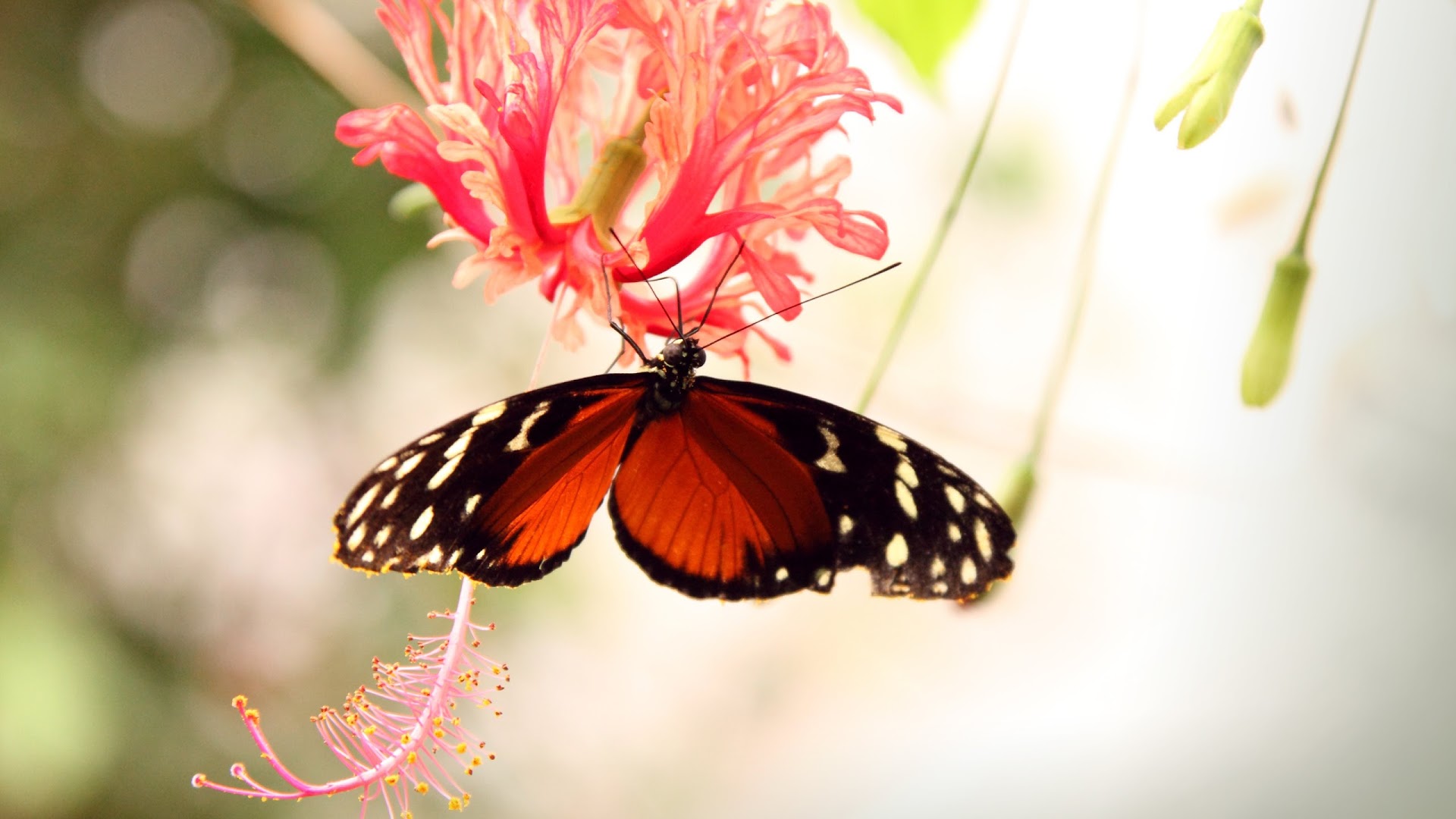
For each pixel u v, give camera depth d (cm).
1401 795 53
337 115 77
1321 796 53
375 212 76
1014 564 44
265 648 75
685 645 97
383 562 43
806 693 94
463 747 45
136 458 75
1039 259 68
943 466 45
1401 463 54
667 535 46
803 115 45
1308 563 56
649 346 47
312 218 78
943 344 70
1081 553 75
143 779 70
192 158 78
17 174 75
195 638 75
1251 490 56
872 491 45
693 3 45
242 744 73
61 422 72
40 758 65
